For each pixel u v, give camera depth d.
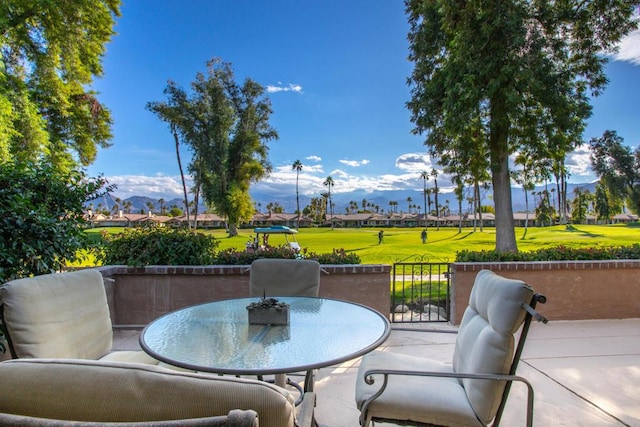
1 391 0.74
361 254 15.66
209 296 4.02
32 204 2.89
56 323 1.85
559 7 6.74
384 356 2.14
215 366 1.45
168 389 0.71
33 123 9.66
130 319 4.06
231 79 27.61
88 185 3.43
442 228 57.50
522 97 6.65
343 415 2.36
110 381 0.72
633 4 6.52
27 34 10.27
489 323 1.68
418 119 8.38
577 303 4.32
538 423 2.22
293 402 0.76
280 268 2.90
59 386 0.73
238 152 27.77
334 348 1.65
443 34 7.56
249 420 0.63
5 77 8.86
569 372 2.95
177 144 30.14
